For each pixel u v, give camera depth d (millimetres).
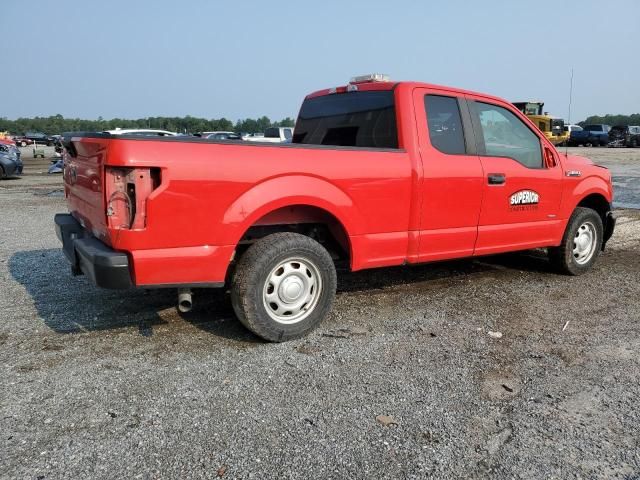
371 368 3660
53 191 14328
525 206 5516
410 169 4555
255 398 3219
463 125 5023
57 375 3473
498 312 4891
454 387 3412
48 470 2525
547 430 2941
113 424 2916
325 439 2811
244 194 3715
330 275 4172
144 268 3451
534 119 32312
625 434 2920
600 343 4191
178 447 2721
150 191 3410
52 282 5559
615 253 7559
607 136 44781
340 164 4156
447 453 2715
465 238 5055
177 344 4004
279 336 4004
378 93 4891
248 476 2508
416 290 5543
